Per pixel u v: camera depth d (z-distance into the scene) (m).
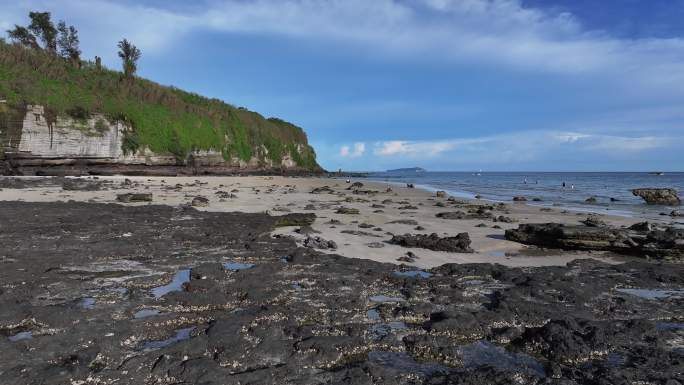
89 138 49.38
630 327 6.71
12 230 13.69
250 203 25.14
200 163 67.56
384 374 5.20
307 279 9.05
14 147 42.88
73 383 4.73
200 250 11.78
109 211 18.66
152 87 68.44
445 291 8.48
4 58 48.06
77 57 61.31
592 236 13.38
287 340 6.03
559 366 5.54
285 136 101.06
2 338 5.67
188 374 4.97
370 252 12.38
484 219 20.05
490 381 5.06
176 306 7.38
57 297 7.70
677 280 9.75
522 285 9.01
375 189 42.31
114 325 6.37
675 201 31.03
